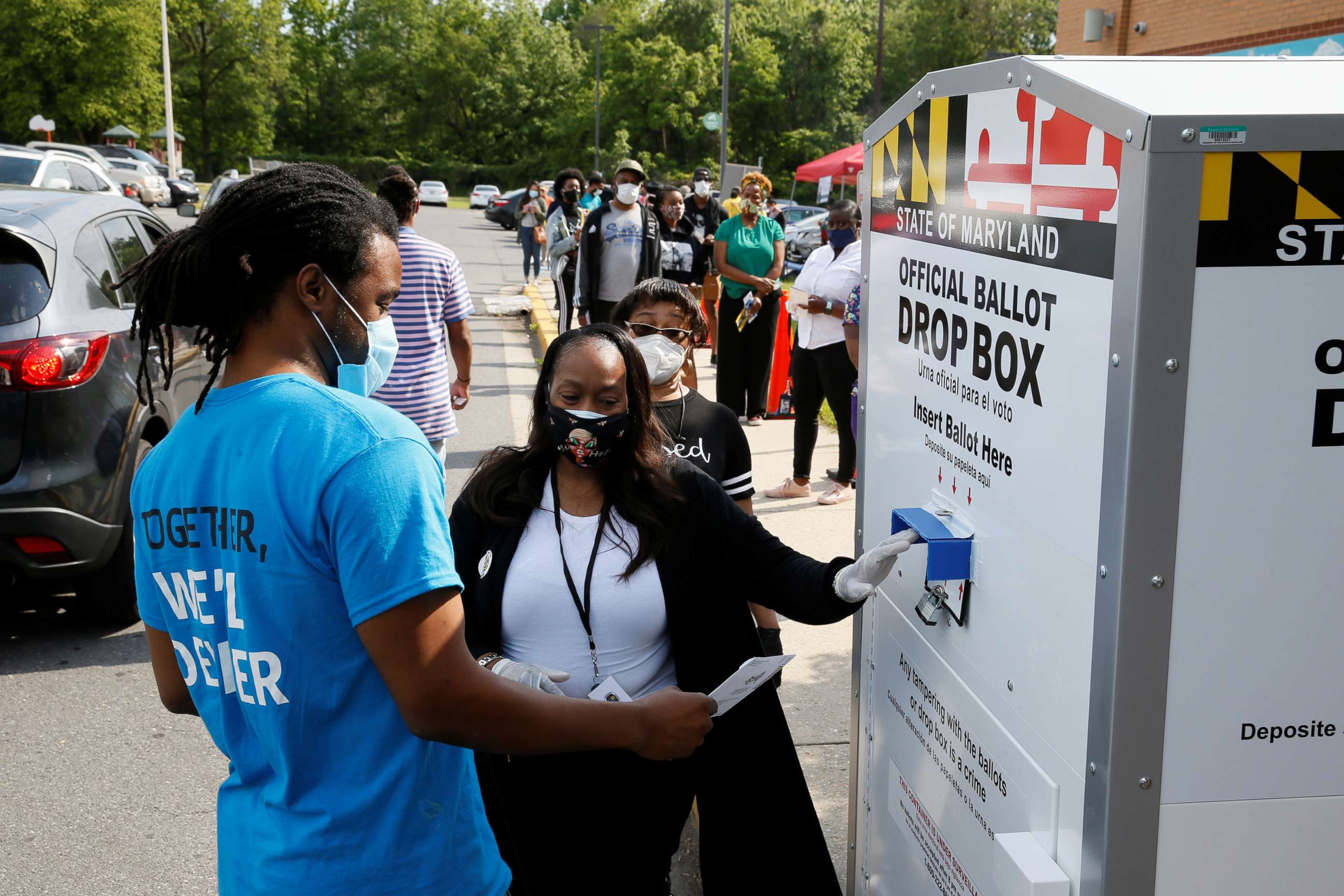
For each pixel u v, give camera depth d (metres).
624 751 2.21
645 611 2.17
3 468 4.27
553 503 2.23
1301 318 1.30
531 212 18.94
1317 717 1.42
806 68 68.69
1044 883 1.53
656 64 66.31
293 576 1.32
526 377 11.00
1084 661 1.46
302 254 1.41
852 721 2.52
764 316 7.80
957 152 1.81
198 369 5.54
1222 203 1.27
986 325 1.72
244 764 1.45
